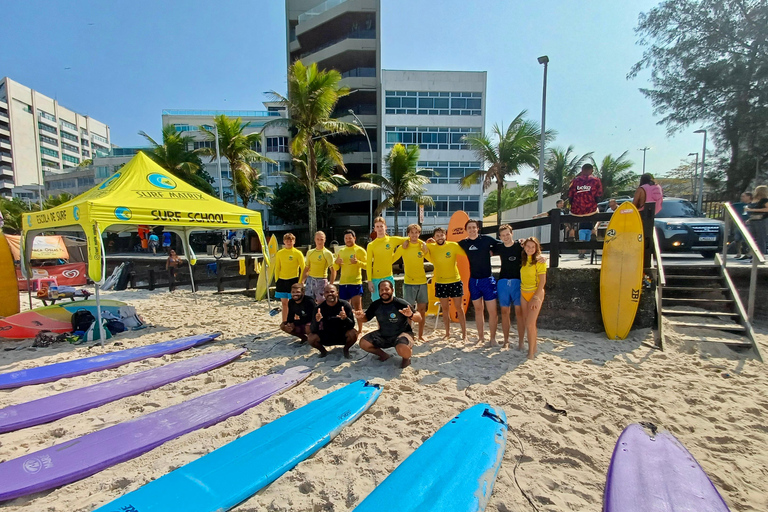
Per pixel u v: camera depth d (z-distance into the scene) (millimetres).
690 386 3988
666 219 8586
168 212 6223
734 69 17344
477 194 30141
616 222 5793
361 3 32062
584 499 2332
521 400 3701
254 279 11734
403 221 30750
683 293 6379
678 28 18688
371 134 34312
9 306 7000
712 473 2566
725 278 6082
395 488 2352
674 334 5492
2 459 2797
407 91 29891
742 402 3609
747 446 2885
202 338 5859
